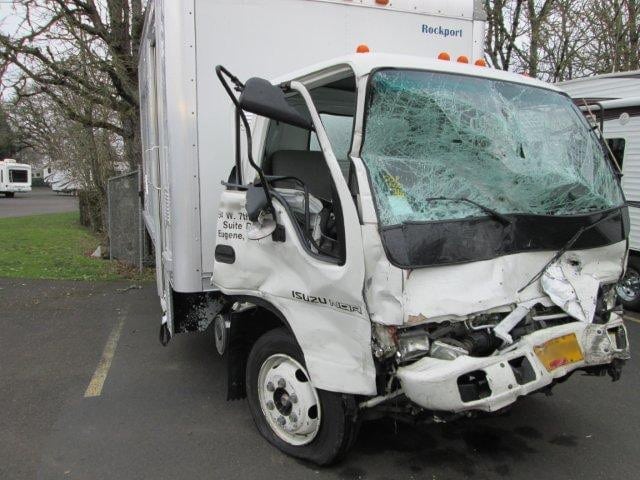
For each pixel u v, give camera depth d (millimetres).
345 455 3389
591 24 13148
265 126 3729
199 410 4371
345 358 2912
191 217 4121
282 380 3496
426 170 2939
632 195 7703
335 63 3084
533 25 12953
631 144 7715
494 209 3012
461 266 2814
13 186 47812
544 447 3752
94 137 14906
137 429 4051
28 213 27672
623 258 3439
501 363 2670
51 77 11969
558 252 3129
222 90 4133
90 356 5656
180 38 3992
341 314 2873
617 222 3385
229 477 3406
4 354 5738
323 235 3070
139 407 4434
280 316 3354
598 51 13625
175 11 3975
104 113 13133
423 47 4637
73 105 13617
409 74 3072
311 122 2994
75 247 14227
